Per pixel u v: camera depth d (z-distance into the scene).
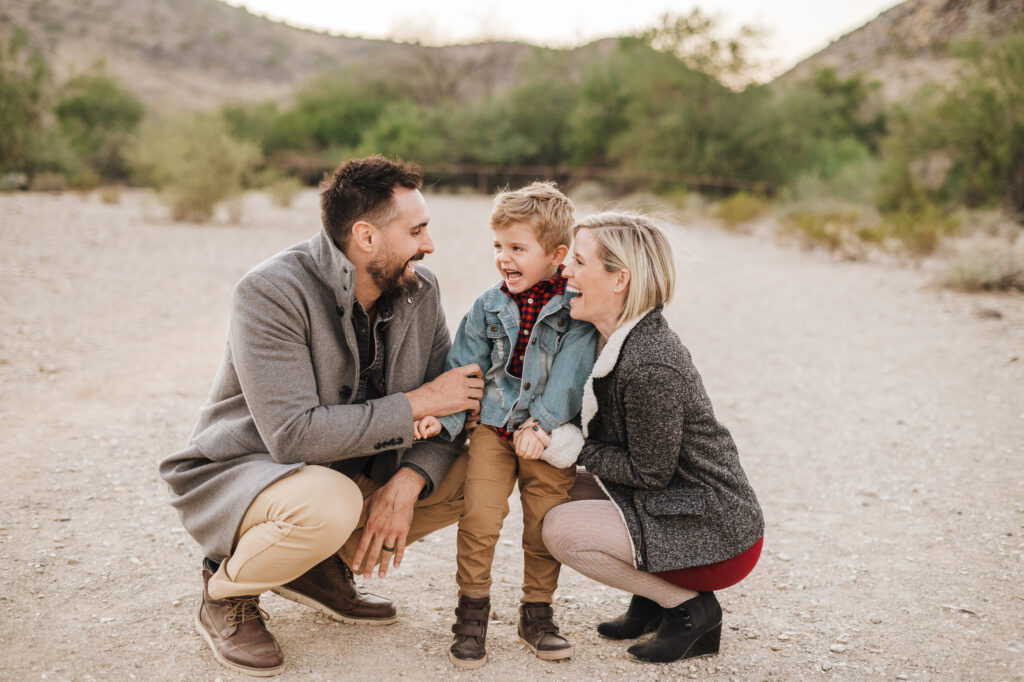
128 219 13.41
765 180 24.44
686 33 25.00
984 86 16.89
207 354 6.19
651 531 2.44
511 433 2.59
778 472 4.43
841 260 12.50
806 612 2.97
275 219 15.55
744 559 2.50
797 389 5.97
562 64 33.84
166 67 72.31
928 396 5.73
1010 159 16.53
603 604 3.02
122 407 4.88
